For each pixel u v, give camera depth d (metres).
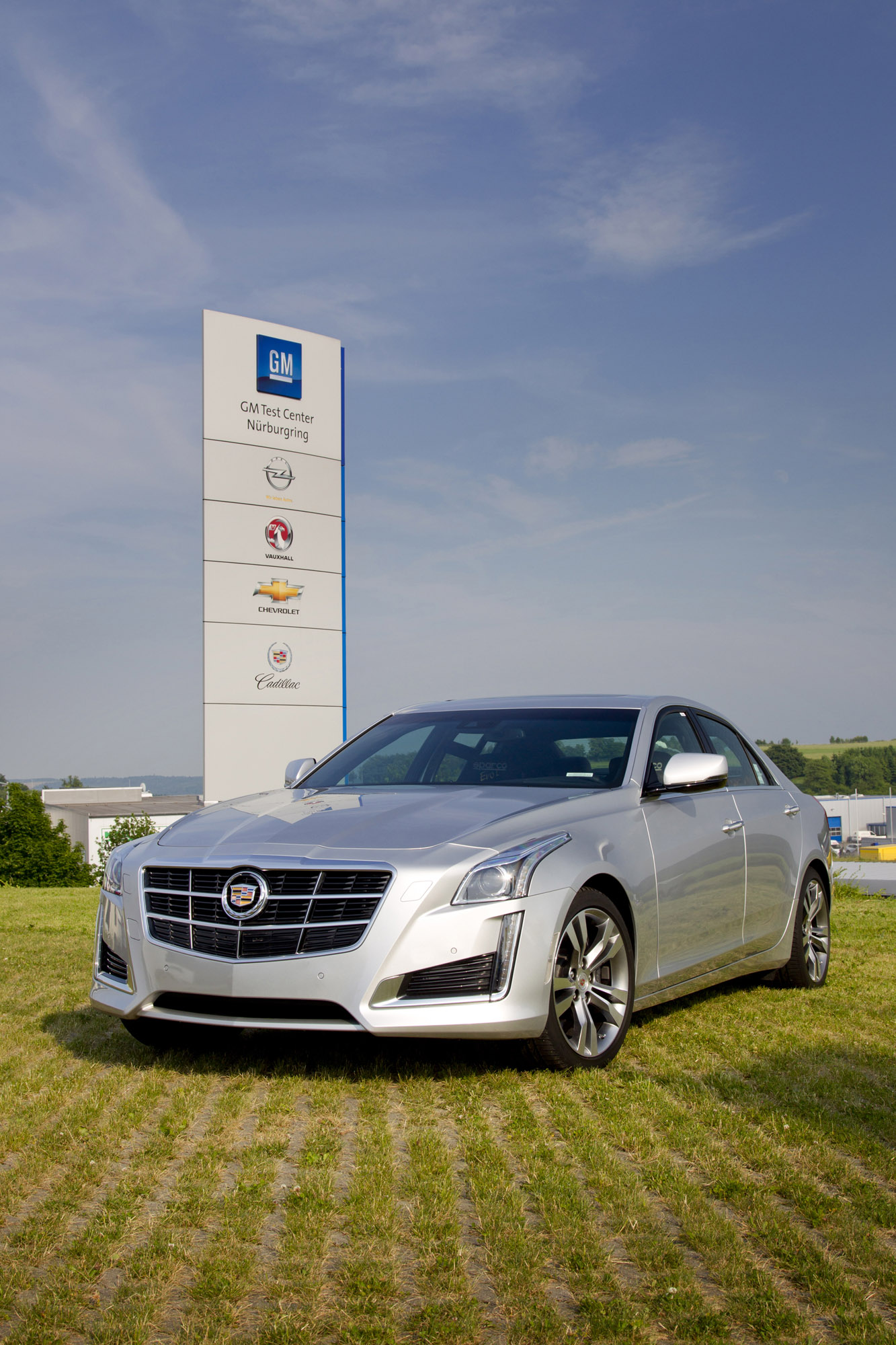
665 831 4.87
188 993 4.06
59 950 8.16
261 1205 2.91
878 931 8.95
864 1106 3.77
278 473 22.06
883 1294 2.41
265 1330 2.25
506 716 5.61
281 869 4.00
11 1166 3.30
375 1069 4.24
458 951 3.85
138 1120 3.69
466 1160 3.25
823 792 100.44
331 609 22.48
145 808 61.34
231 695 21.36
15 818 51.00
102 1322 2.28
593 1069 4.18
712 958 5.20
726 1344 2.19
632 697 5.65
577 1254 2.59
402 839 4.08
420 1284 2.46
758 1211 2.83
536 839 4.16
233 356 21.70
